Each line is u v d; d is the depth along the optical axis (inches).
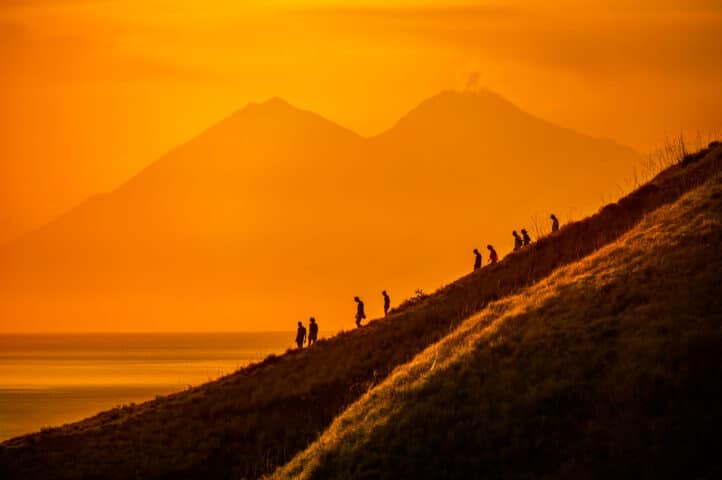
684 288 5831.7
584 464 4677.7
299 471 5812.0
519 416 5162.4
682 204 7642.7
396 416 5644.7
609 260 6953.7
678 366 4987.7
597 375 5265.8
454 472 4980.3
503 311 7012.8
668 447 4544.8
